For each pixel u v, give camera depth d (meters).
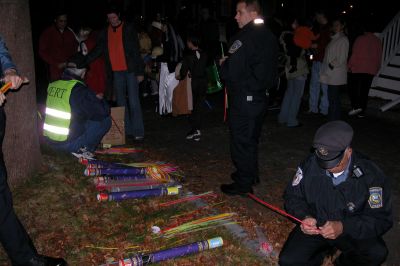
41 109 8.05
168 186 4.80
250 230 4.07
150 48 9.98
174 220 4.16
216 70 7.84
